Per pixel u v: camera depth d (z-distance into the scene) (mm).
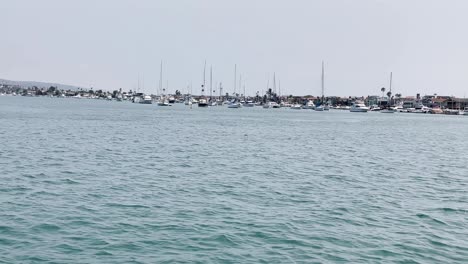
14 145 58594
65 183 34531
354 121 156000
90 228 23219
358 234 23250
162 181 36281
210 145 65125
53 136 72562
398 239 22656
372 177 40688
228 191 32938
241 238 22141
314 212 27406
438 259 20188
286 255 20094
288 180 38062
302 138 81438
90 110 188375
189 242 21422
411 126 134000
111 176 38031
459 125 148375
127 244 21016
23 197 29578
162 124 110125
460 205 30234
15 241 21125
